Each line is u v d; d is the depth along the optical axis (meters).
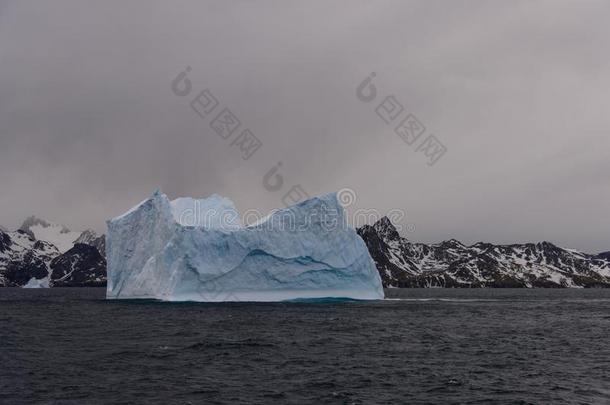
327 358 45.50
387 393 34.41
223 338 55.59
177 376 38.22
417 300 132.62
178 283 86.56
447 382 37.22
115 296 103.88
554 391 35.00
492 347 52.38
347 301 107.56
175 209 95.69
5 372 39.22
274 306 92.88
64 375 38.31
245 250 88.62
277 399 32.81
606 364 43.91
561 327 71.25
